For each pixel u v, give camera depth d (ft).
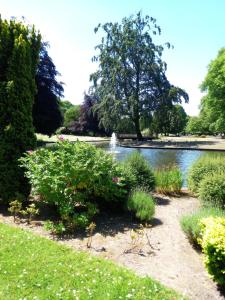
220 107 116.26
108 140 135.54
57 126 96.53
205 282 14.85
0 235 18.44
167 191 32.24
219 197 26.40
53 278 14.03
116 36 115.44
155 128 120.37
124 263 16.28
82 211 23.56
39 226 20.93
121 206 24.32
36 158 23.18
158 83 115.96
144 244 18.69
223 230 14.99
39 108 91.09
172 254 17.56
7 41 25.96
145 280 14.17
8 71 25.50
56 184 21.20
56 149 26.48
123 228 21.21
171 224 22.39
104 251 17.53
